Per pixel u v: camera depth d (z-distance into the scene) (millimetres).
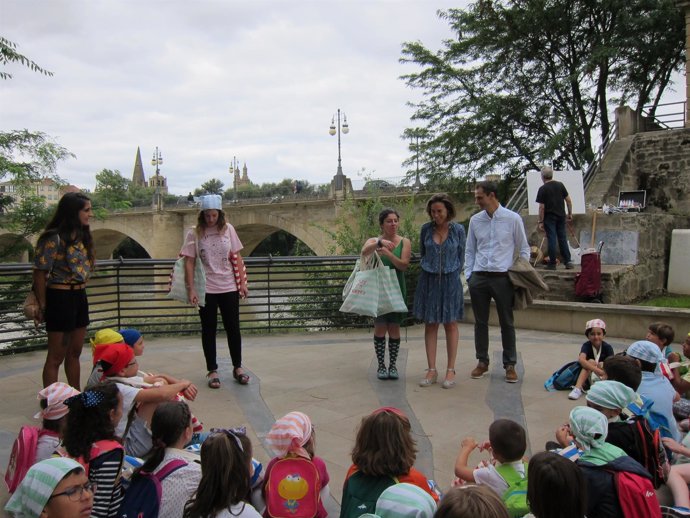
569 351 7539
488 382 6008
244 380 5945
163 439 2816
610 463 2734
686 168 15945
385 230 6066
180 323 8680
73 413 2752
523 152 21000
